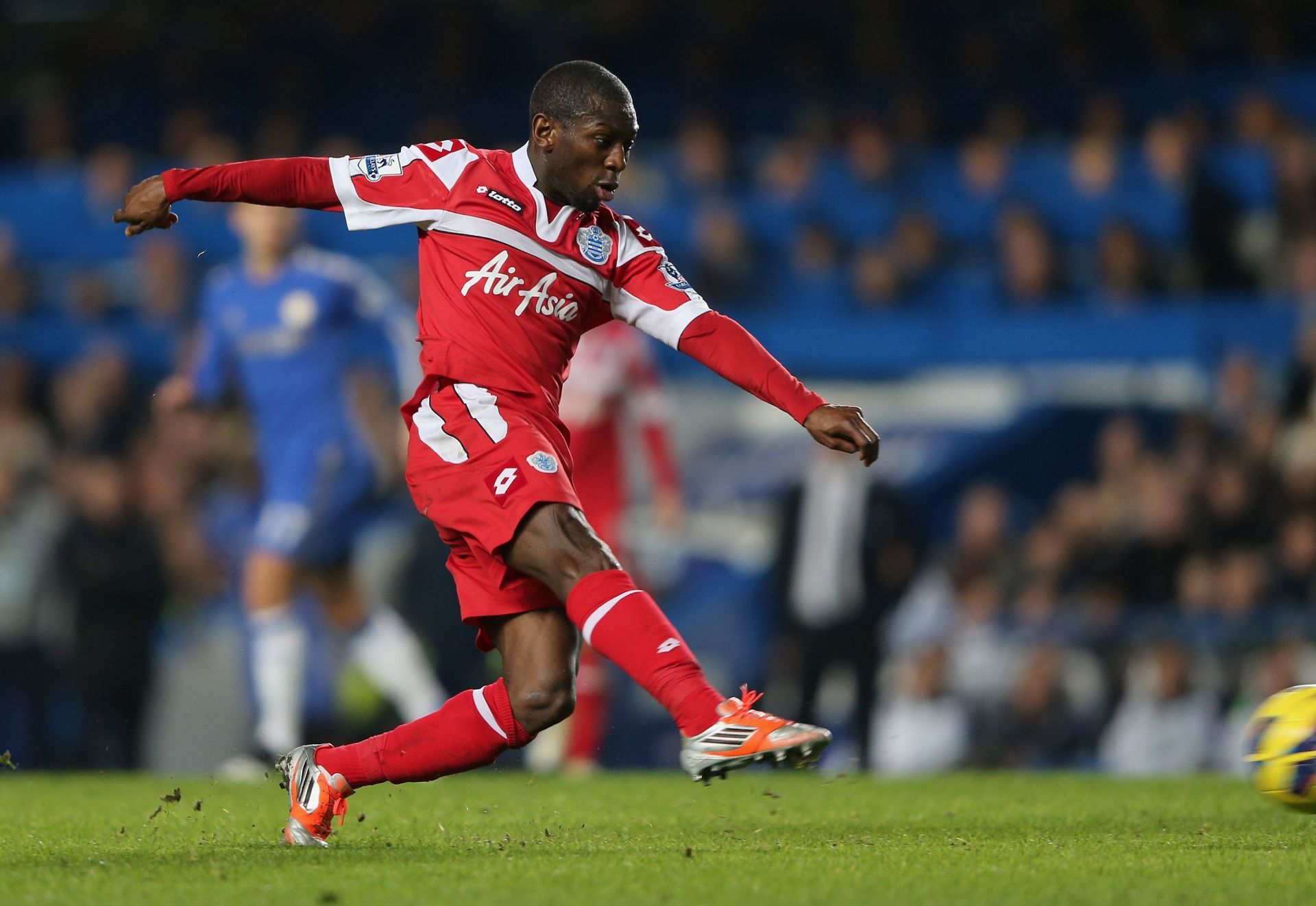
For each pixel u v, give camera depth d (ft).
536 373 45.75
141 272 158.51
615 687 117.39
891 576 110.01
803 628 111.04
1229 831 52.29
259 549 99.04
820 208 164.04
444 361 45.27
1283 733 48.21
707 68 188.85
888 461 141.38
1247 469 119.65
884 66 186.09
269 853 45.01
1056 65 183.11
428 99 193.36
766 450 142.31
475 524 43.62
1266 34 181.78
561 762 101.09
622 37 197.36
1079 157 159.94
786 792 71.56
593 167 45.11
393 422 130.11
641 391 100.68
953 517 137.80
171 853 45.52
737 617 128.67
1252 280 152.46
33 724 125.29
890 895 36.09
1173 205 156.25
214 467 133.80
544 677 44.32
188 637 124.98
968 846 46.70
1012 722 110.73
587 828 54.03
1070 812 60.18
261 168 45.73
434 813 60.44
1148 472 120.78
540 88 45.65
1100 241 152.66
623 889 36.94
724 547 134.41
